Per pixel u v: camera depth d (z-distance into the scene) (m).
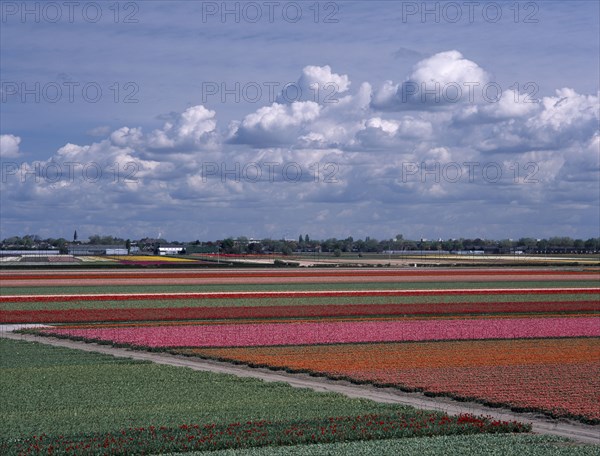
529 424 34.81
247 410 37.75
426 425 34.19
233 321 73.31
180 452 30.52
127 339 61.28
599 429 35.47
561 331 66.25
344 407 38.41
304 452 29.55
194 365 51.69
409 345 59.06
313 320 73.94
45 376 46.62
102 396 41.25
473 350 56.50
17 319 72.81
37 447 30.48
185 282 121.00
